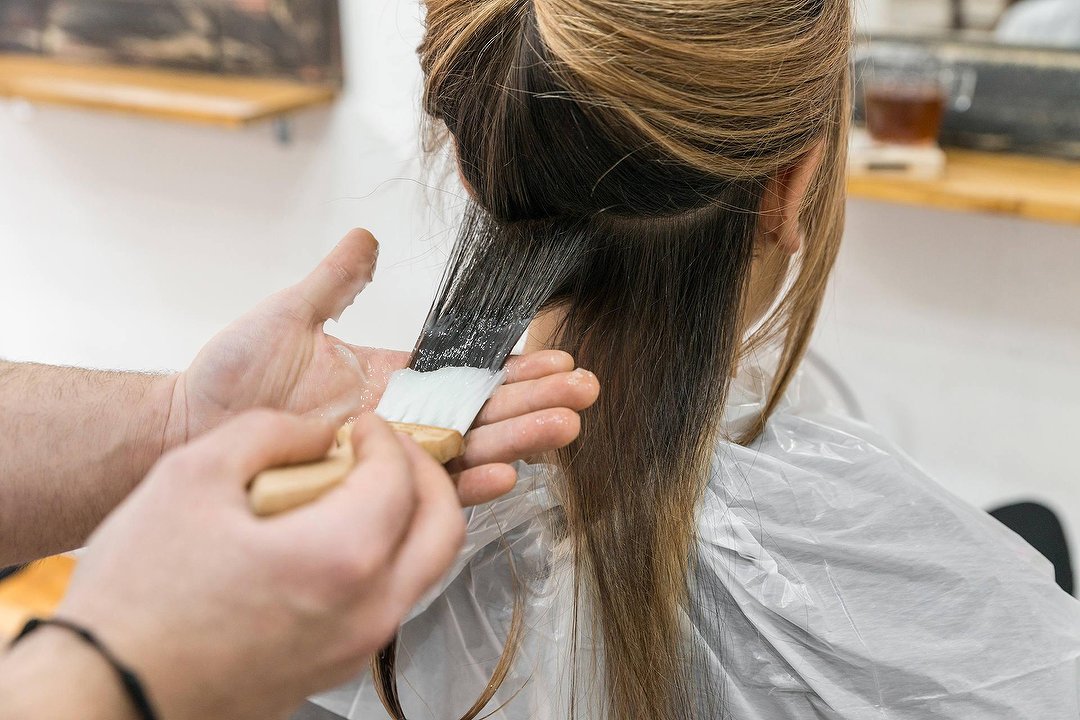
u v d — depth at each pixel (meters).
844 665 0.62
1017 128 1.22
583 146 0.51
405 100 1.46
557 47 0.48
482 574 0.68
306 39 1.47
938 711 0.62
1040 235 1.27
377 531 0.35
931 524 0.62
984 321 1.34
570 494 0.64
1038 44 1.17
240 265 1.74
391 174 1.53
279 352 0.65
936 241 1.32
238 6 1.48
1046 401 1.36
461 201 0.66
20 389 0.65
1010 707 0.61
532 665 0.67
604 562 0.63
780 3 0.49
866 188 1.16
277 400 0.66
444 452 0.48
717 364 0.61
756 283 0.66
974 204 1.12
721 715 0.65
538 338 0.64
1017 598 0.61
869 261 1.37
